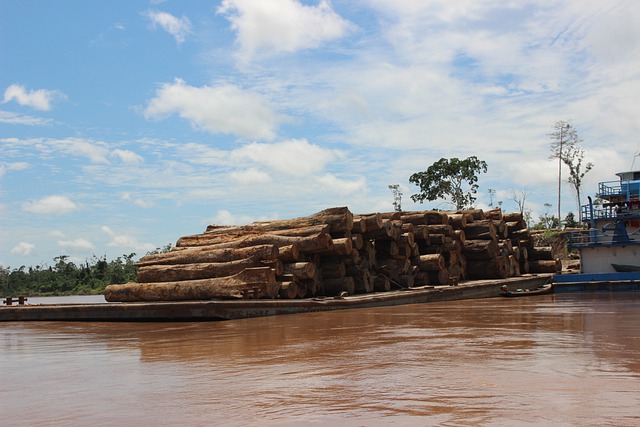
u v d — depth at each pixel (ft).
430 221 79.46
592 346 25.27
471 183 182.70
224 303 48.80
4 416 16.21
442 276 75.05
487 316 43.32
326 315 48.47
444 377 19.02
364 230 65.46
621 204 86.94
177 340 34.30
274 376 20.44
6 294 265.34
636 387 16.88
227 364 23.71
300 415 14.92
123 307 52.03
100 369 24.26
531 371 19.56
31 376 23.18
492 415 14.23
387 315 46.75
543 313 44.91
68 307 54.85
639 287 74.38
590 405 14.88
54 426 14.92
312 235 59.72
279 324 41.86
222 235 67.46
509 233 97.14
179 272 59.31
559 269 100.48
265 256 56.13
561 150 179.11
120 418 15.47
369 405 15.67
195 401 17.02
